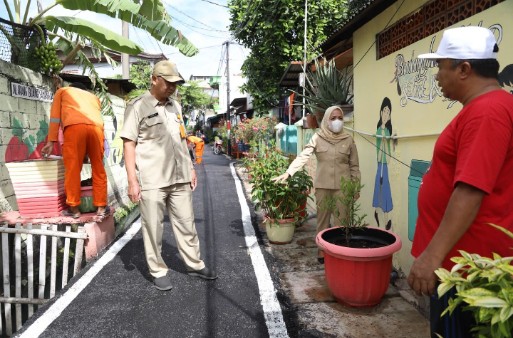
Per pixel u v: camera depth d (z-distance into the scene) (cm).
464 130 182
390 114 443
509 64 269
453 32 198
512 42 266
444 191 201
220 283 429
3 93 480
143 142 399
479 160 172
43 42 650
